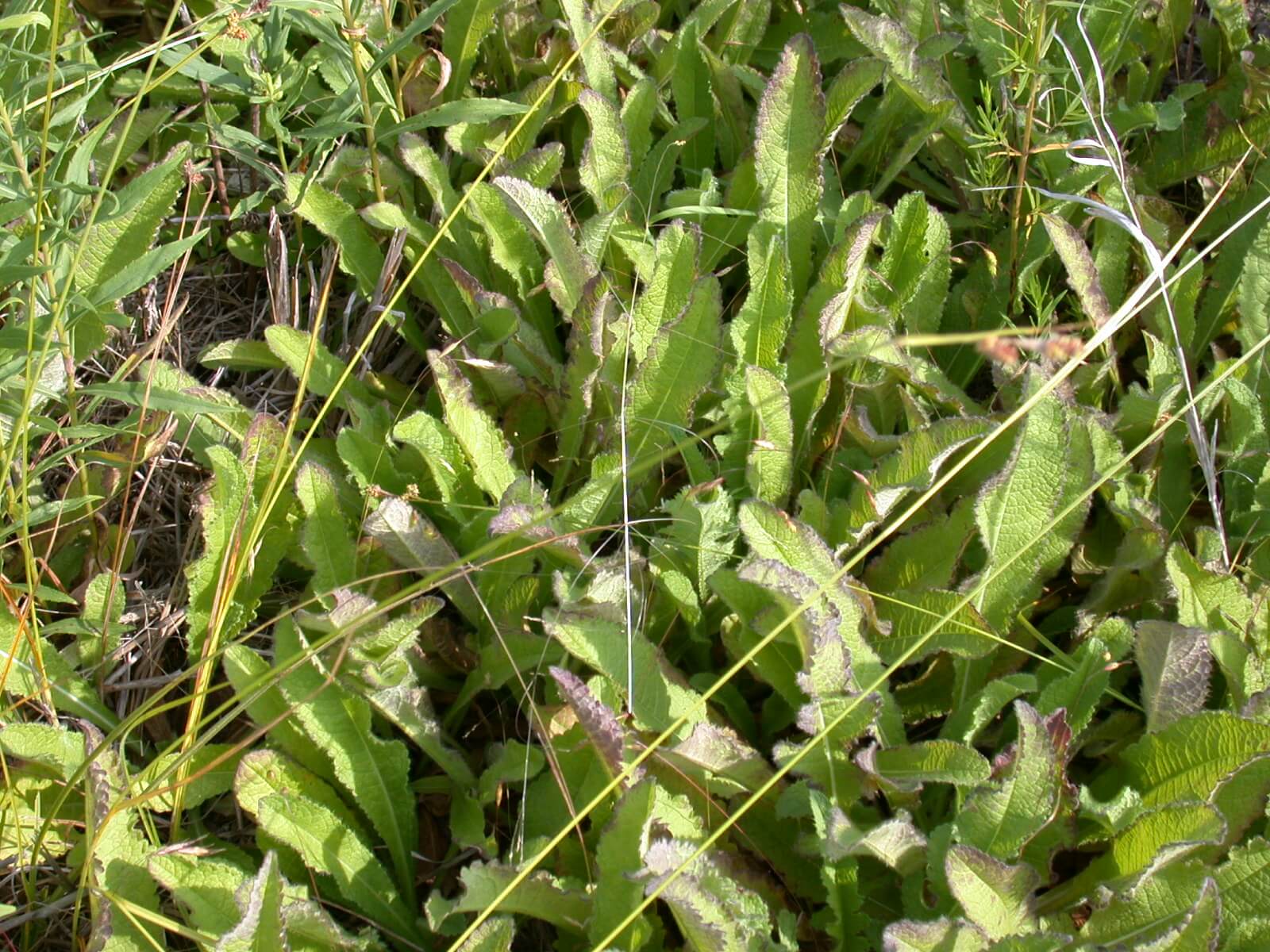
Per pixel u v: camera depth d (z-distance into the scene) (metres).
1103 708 0.71
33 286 0.65
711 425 0.78
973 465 0.74
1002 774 0.63
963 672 0.69
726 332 0.78
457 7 0.87
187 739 0.67
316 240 0.87
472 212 0.81
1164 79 0.98
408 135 0.82
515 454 0.79
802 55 0.79
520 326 0.78
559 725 0.67
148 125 0.82
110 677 0.73
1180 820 0.61
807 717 0.64
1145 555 0.70
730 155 0.92
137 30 0.93
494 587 0.71
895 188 0.92
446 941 0.65
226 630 0.72
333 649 0.67
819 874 0.65
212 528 0.71
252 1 0.75
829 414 0.78
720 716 0.69
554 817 0.65
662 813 0.63
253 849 0.69
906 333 0.81
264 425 0.73
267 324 0.86
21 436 0.71
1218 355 0.82
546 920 0.63
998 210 0.87
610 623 0.65
